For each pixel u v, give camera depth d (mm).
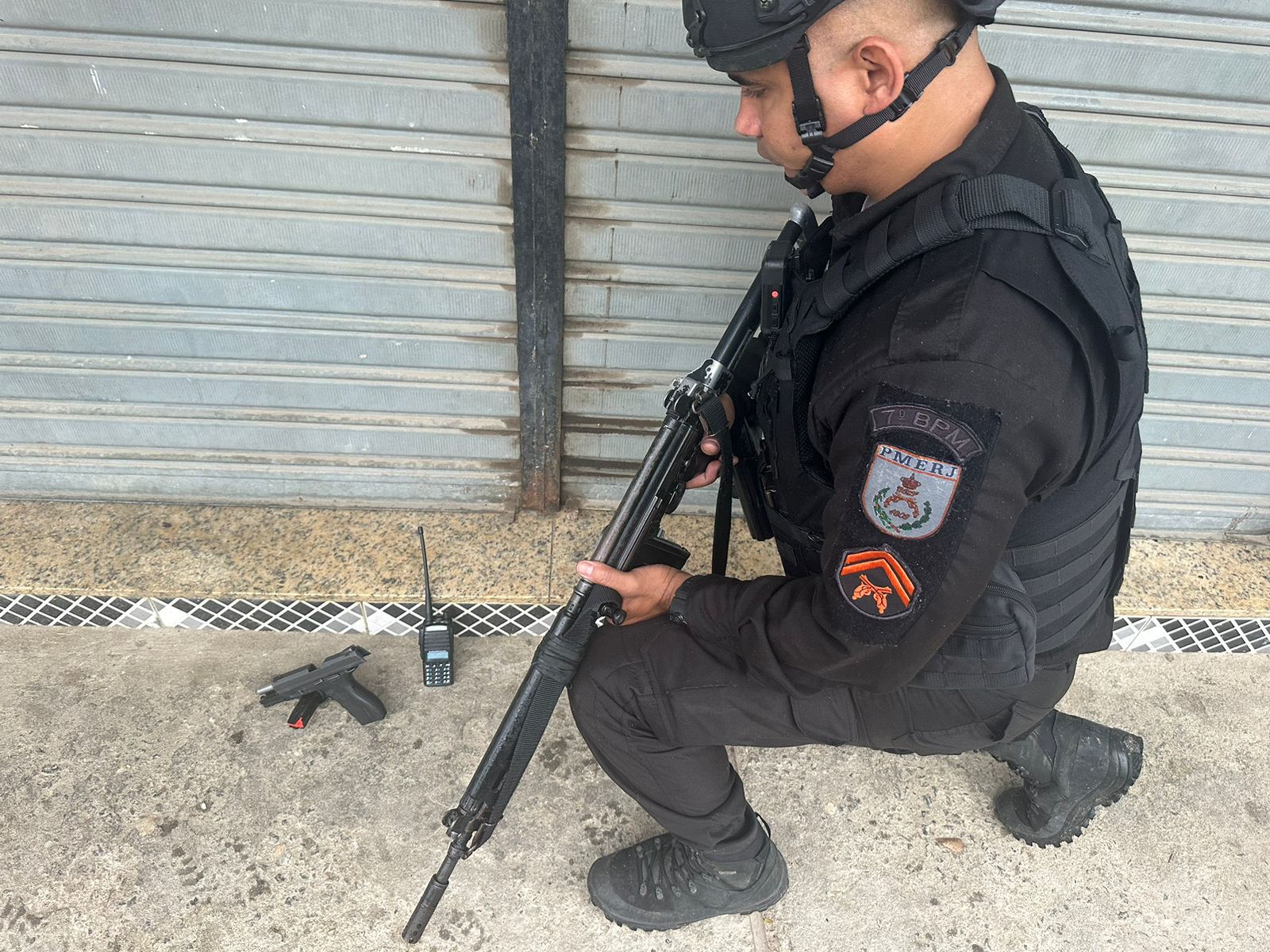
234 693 1979
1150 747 2027
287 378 2004
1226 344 1999
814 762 1945
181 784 1808
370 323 1913
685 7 935
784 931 1677
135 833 1727
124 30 1482
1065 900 1749
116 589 2014
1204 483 2254
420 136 1631
